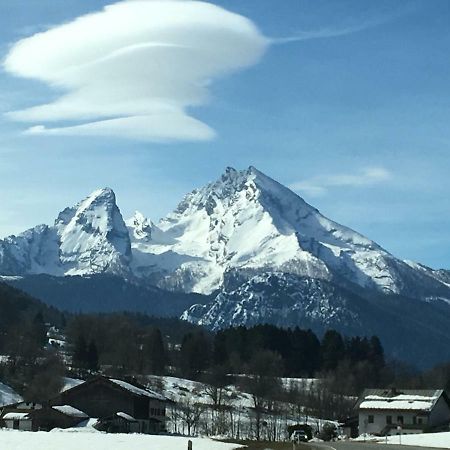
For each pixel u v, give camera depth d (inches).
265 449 4224.9
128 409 7529.5
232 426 7824.8
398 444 5236.2
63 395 7657.5
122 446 4124.0
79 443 4205.2
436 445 5098.4
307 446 4778.5
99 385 7623.0
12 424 7130.9
